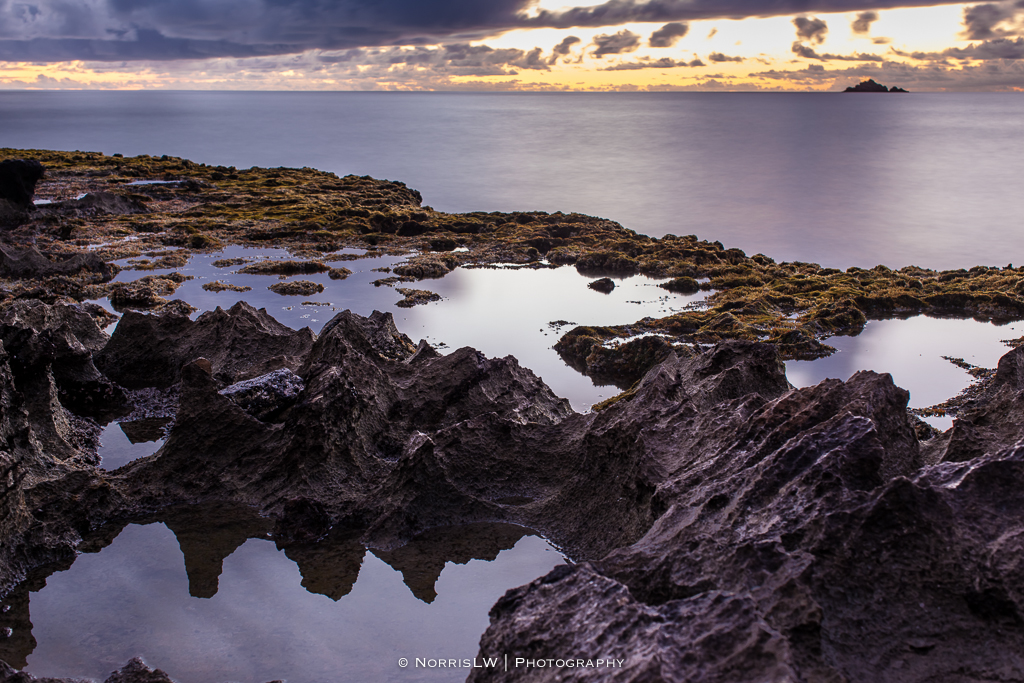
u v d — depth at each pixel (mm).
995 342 34562
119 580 14438
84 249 54312
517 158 162750
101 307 37812
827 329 36219
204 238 57594
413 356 24594
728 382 19500
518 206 99562
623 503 15664
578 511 16438
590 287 46594
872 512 10578
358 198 83625
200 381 18656
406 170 141875
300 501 16219
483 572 14906
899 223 83688
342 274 48406
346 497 17203
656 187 115375
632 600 9555
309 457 17672
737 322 36281
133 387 26328
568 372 30219
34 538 14922
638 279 49406
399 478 16734
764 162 149875
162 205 75500
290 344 26094
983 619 9906
